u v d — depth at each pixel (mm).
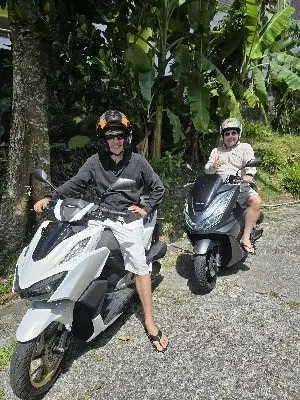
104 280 3008
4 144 5844
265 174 7293
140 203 3363
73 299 2727
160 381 2916
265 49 6902
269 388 2840
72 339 3336
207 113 5793
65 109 6457
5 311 3811
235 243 3986
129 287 3451
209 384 2881
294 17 11305
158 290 4047
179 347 3246
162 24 6113
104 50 6219
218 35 6645
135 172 3283
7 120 6008
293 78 6656
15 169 4594
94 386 2891
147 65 5742
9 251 4574
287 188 6988
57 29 5203
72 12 5730
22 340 2553
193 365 3057
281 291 4035
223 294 3967
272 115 9898
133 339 3344
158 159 6199
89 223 3094
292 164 7695
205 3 6137
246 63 6891
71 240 2838
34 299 2611
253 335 3379
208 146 7141
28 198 4613
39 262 2670
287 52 8070
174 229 5195
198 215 3807
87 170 3326
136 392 2828
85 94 6145
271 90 9742
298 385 2865
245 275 4332
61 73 5949
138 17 5996
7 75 6500
